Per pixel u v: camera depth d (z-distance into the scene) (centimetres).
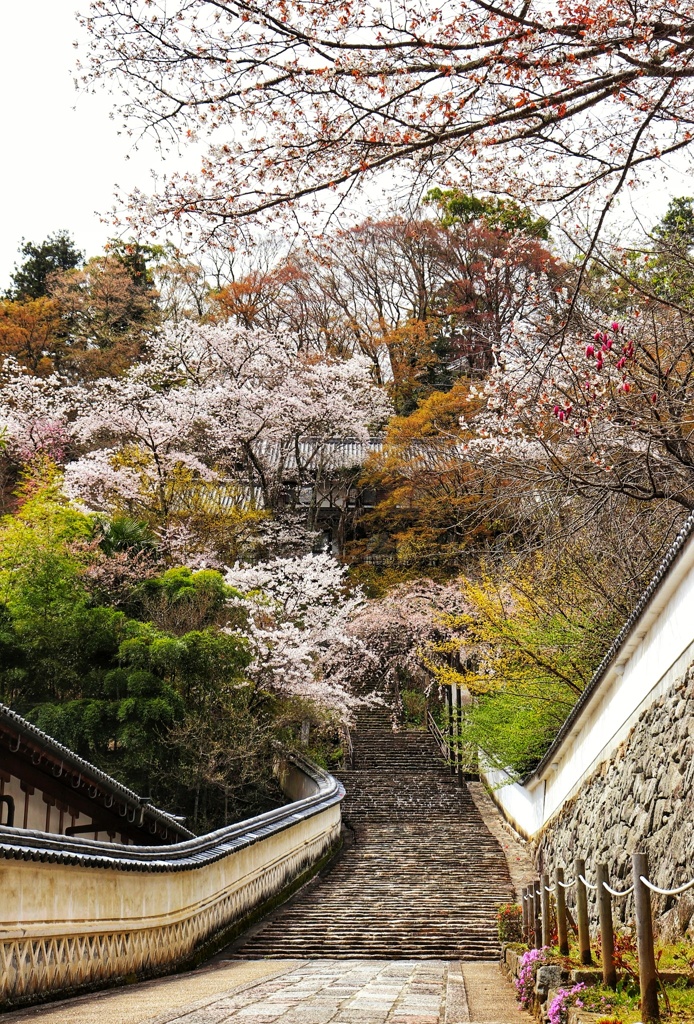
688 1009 456
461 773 2480
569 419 980
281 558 2798
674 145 667
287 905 1520
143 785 1709
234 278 4562
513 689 1694
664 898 756
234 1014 666
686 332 1066
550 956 666
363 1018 641
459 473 1931
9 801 1027
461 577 1953
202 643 1848
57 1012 689
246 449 3095
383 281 3991
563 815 1360
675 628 871
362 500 3441
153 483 2706
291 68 598
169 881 1082
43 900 767
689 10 607
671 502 1048
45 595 1794
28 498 2161
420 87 605
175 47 582
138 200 649
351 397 3341
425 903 1497
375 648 2730
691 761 773
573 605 1498
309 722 2409
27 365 4028
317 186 640
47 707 1695
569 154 684
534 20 581
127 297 4331
